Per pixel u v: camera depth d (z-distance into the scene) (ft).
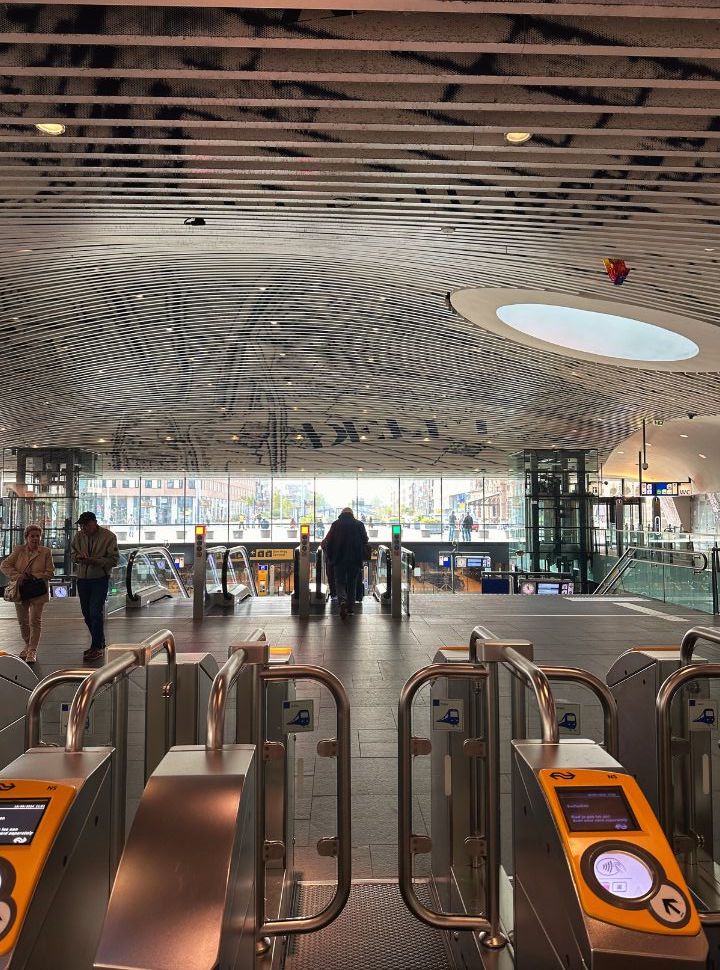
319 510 121.08
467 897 8.71
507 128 18.89
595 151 19.88
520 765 5.96
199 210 24.62
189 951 4.41
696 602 41.09
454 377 57.88
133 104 18.62
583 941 4.65
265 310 42.16
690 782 9.05
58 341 46.73
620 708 10.82
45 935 4.85
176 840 4.90
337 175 21.67
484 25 15.74
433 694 9.77
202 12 15.48
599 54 16.17
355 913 9.63
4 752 11.69
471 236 26.89
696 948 4.53
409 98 17.74
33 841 4.91
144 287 37.78
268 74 16.75
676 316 35.17
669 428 78.84
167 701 8.86
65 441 82.58
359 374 57.72
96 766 5.78
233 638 30.83
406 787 8.23
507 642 7.84
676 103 17.65
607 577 58.39
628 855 4.97
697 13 14.71
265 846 8.28
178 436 80.94
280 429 77.77
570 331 45.73
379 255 31.01
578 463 85.92
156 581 47.34
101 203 24.30
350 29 15.70
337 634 31.71
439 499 120.78
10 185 22.57
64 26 15.35
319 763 15.34
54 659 26.71
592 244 26.71
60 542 83.30
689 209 23.18
